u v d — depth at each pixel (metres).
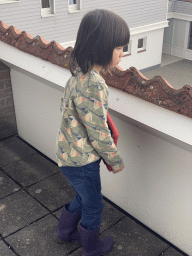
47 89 3.03
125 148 2.44
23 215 2.67
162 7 15.24
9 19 8.16
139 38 15.40
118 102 2.04
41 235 2.46
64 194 2.93
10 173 3.22
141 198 2.49
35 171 3.26
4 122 3.76
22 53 2.92
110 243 2.33
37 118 3.38
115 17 1.41
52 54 2.62
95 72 1.53
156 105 1.92
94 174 1.82
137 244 2.39
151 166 2.29
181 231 2.27
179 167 2.09
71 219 2.24
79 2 10.33
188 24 18.25
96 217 2.02
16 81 3.48
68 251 2.32
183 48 19.08
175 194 2.21
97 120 1.56
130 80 2.03
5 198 2.87
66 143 1.73
